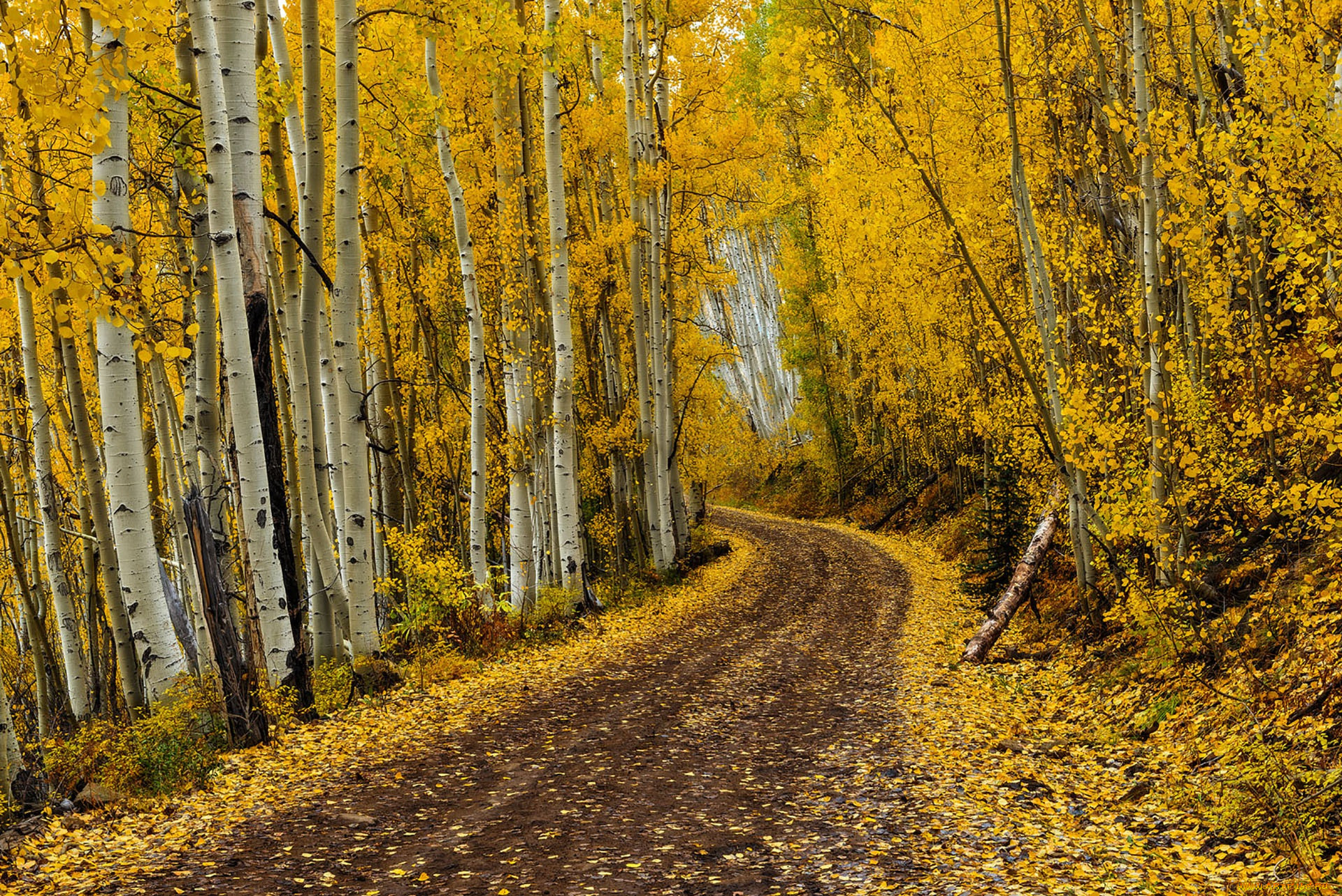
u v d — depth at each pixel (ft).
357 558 31.68
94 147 14.23
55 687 38.22
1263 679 20.48
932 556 77.51
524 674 35.91
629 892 14.14
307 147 29.22
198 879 14.78
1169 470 25.62
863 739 25.76
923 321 58.80
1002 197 36.47
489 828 17.66
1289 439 22.47
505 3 38.83
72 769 21.43
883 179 42.57
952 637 43.37
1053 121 31.73
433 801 19.72
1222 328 24.50
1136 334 28.40
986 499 56.29
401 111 40.68
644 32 61.21
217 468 26.91
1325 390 19.57
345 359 30.89
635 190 58.29
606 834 17.28
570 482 48.49
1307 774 15.28
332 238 44.60
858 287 72.08
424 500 60.80
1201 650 24.61
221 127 23.85
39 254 13.48
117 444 21.70
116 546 22.52
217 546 26.68
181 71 27.58
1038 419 39.34
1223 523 28.68
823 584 66.44
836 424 117.70
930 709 29.27
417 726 26.84
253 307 26.20
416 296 51.78
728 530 107.04
